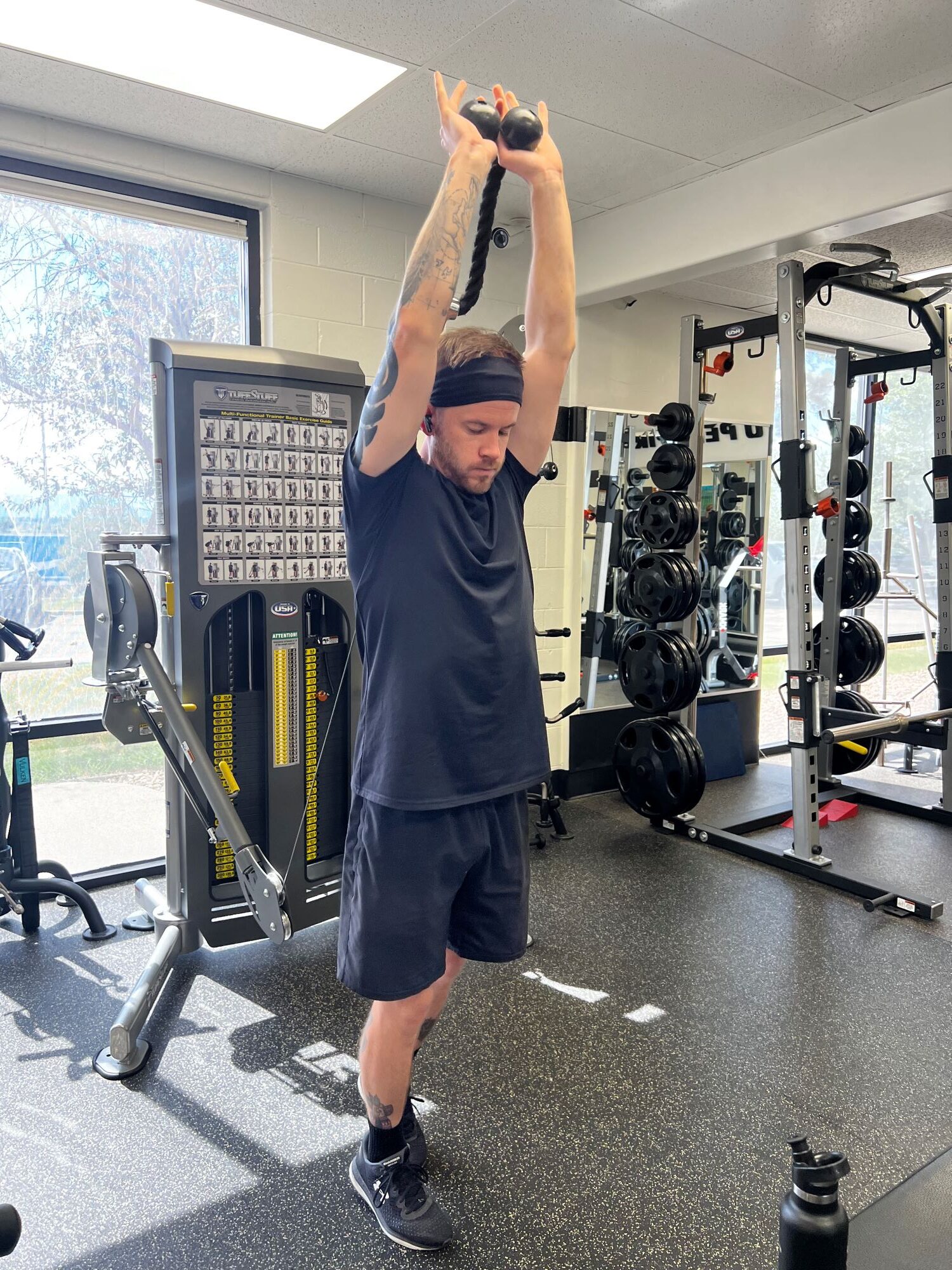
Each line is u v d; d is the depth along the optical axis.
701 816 4.21
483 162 1.19
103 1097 2.06
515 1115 2.01
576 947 2.84
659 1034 2.34
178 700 2.19
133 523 3.28
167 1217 1.69
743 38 2.44
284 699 2.68
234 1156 1.87
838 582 4.13
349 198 3.57
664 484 3.77
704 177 3.45
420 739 1.37
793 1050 2.27
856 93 2.77
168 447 2.48
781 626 5.89
